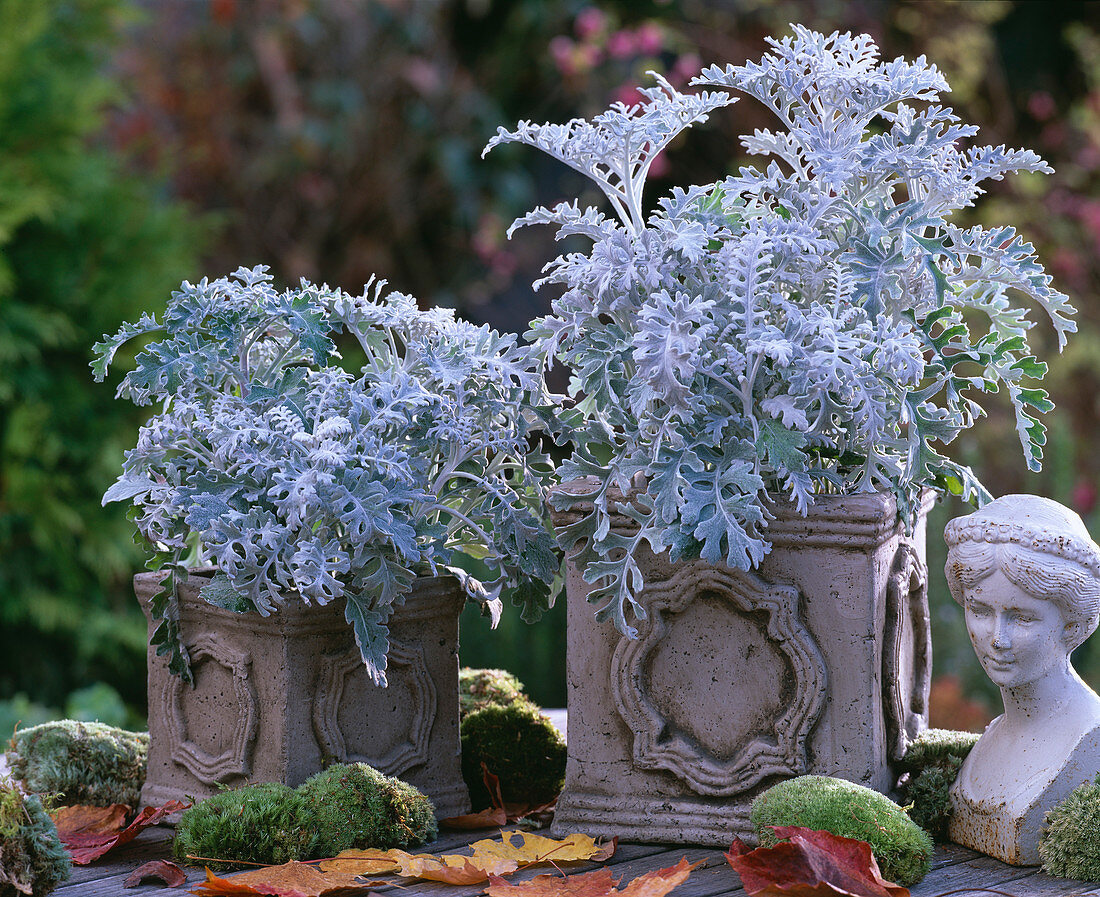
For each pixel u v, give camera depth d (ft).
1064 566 5.48
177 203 18.56
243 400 6.33
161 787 6.64
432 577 6.53
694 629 6.02
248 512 5.98
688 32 18.85
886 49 19.15
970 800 5.81
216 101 20.59
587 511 6.09
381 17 20.58
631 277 5.79
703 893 5.38
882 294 6.11
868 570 5.77
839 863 5.05
